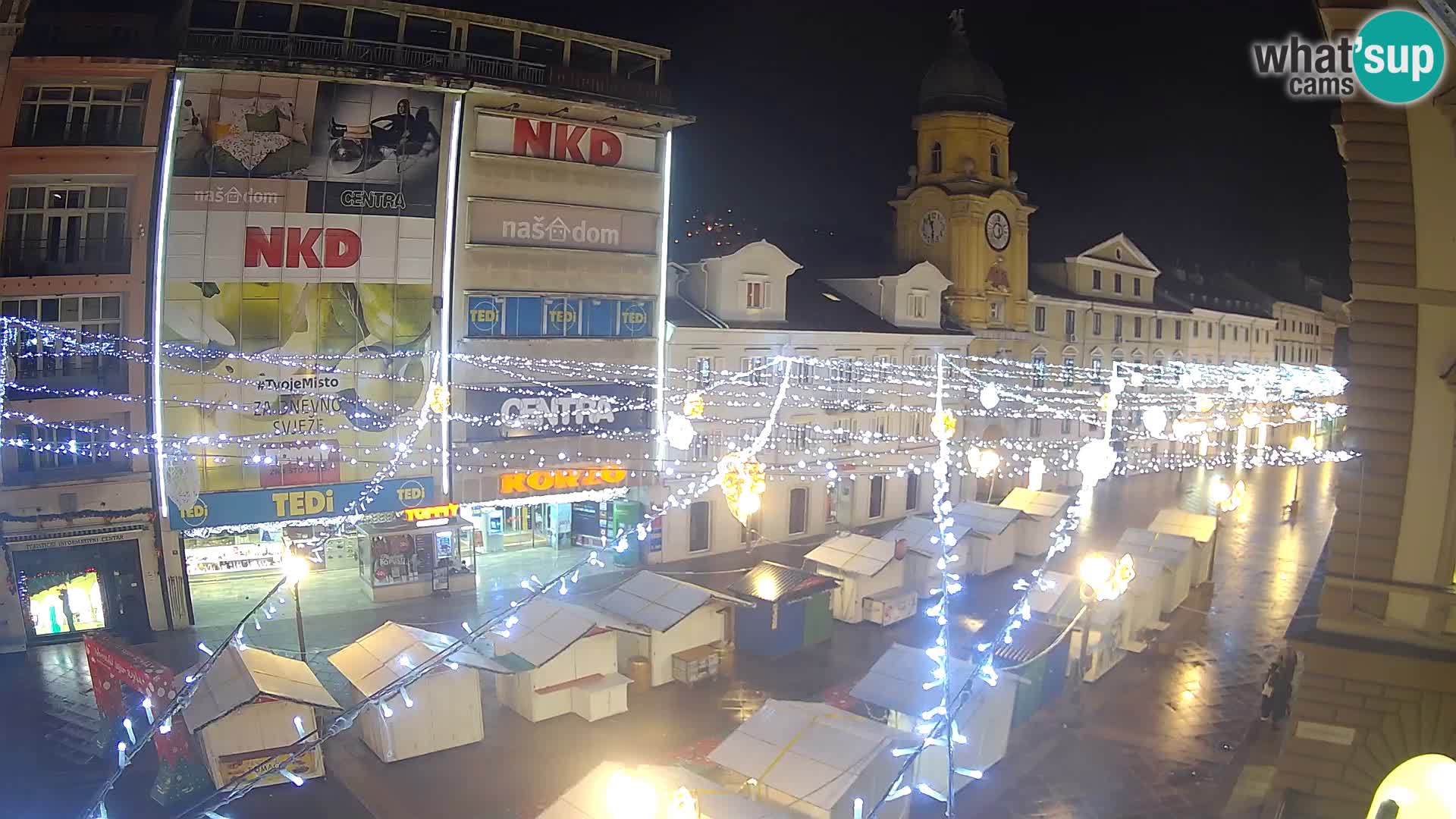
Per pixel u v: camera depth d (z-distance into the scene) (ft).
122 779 70.69
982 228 170.30
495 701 87.20
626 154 120.98
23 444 92.17
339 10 106.93
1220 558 140.46
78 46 92.58
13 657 92.63
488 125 109.81
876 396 153.79
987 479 178.40
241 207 98.99
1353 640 52.03
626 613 92.48
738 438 136.15
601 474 122.42
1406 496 51.39
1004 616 110.52
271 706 69.51
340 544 122.11
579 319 119.96
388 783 71.72
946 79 170.91
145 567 98.63
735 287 135.44
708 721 83.05
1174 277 255.09
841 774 58.29
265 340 102.01
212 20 101.71
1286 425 263.29
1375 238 50.65
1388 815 29.14
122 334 96.43
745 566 129.59
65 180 93.09
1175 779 74.13
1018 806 69.82
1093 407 200.95
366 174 104.12
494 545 130.31
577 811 51.19
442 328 110.22
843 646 101.55
